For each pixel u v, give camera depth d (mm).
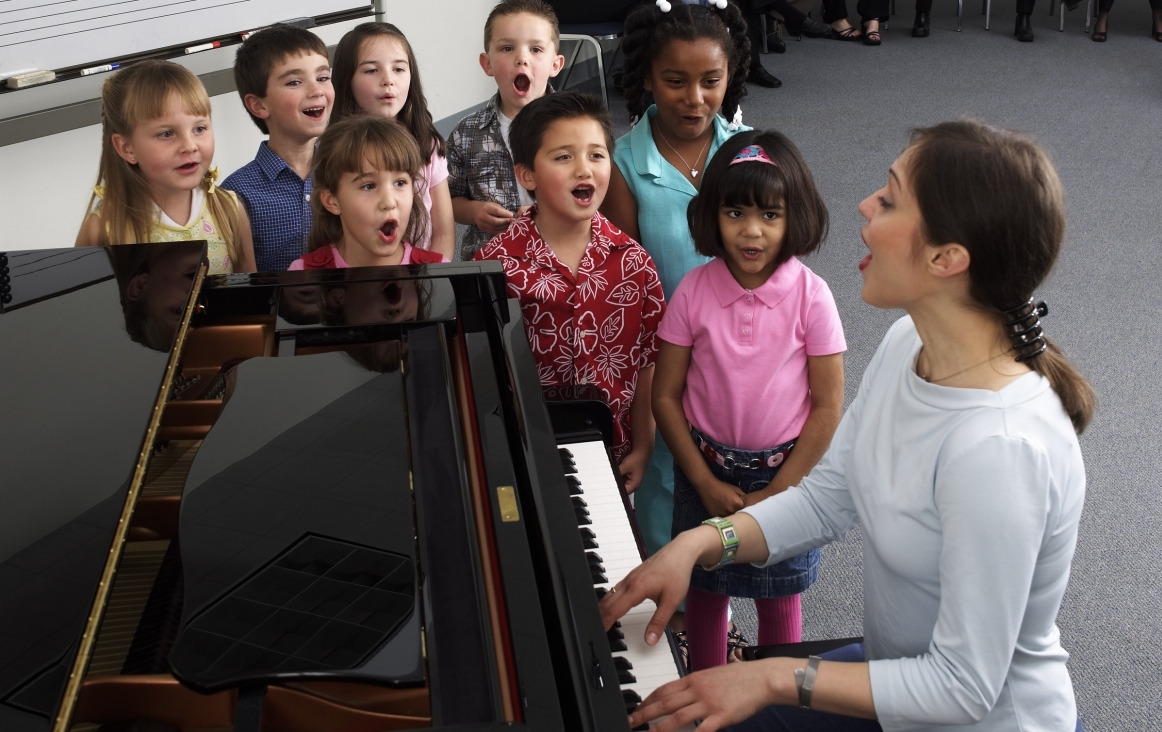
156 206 1919
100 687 838
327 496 1014
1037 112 4992
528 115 1609
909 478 1012
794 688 1003
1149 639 1942
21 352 1197
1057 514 931
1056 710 1038
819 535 1258
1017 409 930
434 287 1465
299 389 1225
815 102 5227
